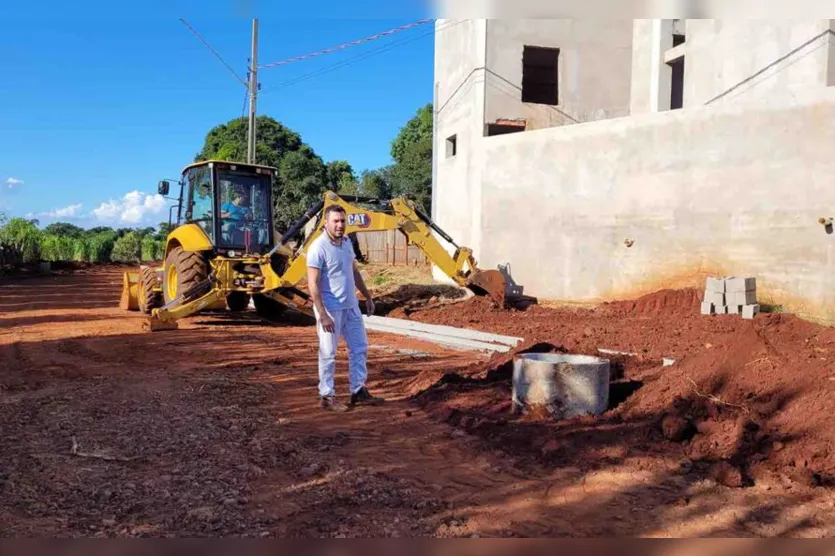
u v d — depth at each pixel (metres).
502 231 16.36
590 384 5.44
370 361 8.80
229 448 4.88
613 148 14.38
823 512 3.80
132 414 5.74
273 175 13.36
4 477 4.23
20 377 7.53
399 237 26.84
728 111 12.68
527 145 15.85
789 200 11.91
